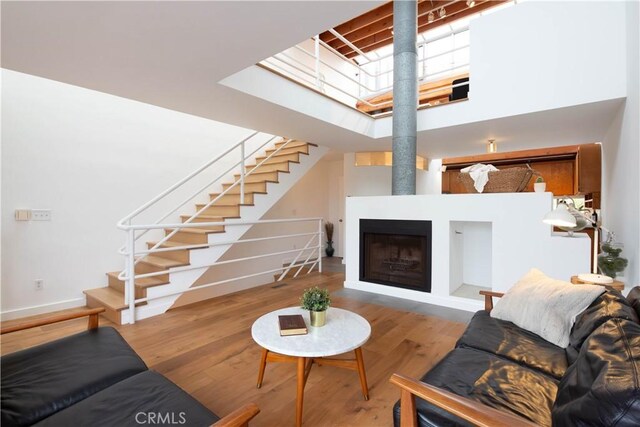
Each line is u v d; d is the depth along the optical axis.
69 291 3.36
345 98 6.93
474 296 3.39
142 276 2.98
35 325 1.64
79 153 3.44
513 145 4.92
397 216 3.78
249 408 0.98
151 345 2.43
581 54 3.04
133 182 3.89
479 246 3.80
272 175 4.46
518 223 3.02
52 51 2.03
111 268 3.68
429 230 3.54
